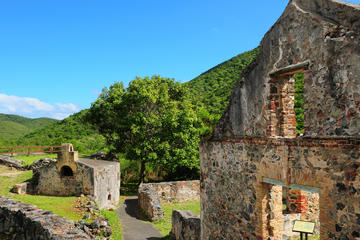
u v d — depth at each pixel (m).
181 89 25.16
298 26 5.10
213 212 7.84
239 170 6.66
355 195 4.00
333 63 4.41
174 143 22.75
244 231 6.41
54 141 33.50
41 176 17.27
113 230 12.27
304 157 4.83
